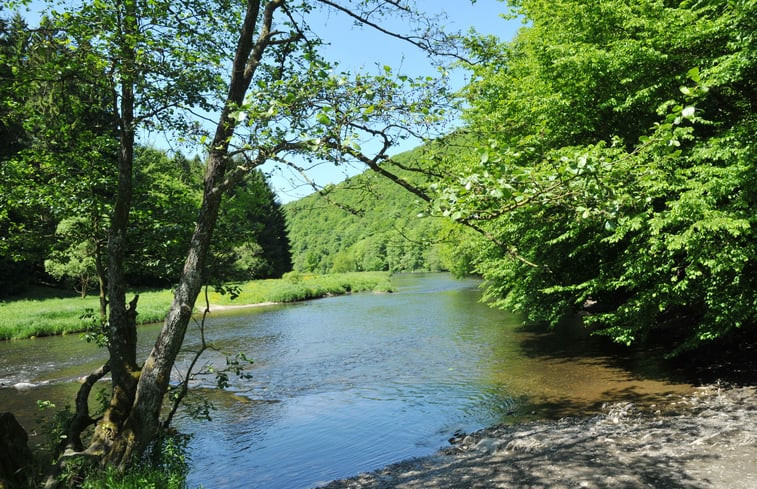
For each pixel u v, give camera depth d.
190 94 7.70
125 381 7.05
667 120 3.99
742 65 8.23
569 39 11.99
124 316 7.36
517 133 8.34
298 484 6.90
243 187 7.86
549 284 13.85
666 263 9.95
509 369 12.98
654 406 8.95
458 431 8.73
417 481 6.41
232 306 40.00
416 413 9.87
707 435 6.77
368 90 4.68
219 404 11.31
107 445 6.39
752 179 8.04
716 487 5.14
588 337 16.53
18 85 7.10
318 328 23.66
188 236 8.73
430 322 23.27
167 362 6.33
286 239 70.81
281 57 8.03
